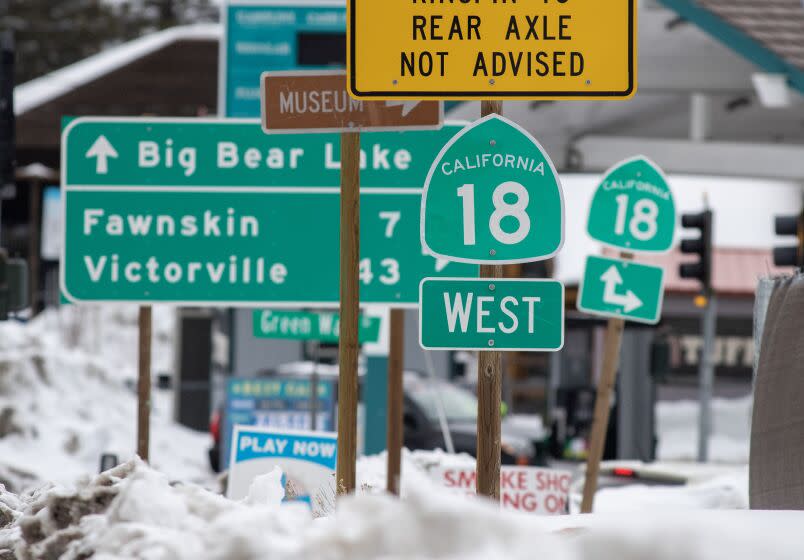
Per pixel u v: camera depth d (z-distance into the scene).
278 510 13.55
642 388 72.94
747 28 62.56
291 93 24.33
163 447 74.06
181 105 138.50
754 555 11.32
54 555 15.68
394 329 36.28
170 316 141.88
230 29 80.38
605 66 23.30
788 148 71.88
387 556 10.80
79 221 34.97
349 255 23.69
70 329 125.69
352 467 23.47
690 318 100.81
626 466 45.38
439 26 23.38
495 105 23.52
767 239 104.75
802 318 26.09
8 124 48.41
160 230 34.97
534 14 23.31
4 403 66.44
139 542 13.84
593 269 37.31
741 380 100.31
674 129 82.06
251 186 35.12
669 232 37.50
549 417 73.75
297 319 44.22
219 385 92.88
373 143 34.91
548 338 23.14
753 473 26.81
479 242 23.25
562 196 23.20
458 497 11.22
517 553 10.55
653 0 63.19
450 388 67.69
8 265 46.09
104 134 35.00
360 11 23.33
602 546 10.63
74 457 65.50
